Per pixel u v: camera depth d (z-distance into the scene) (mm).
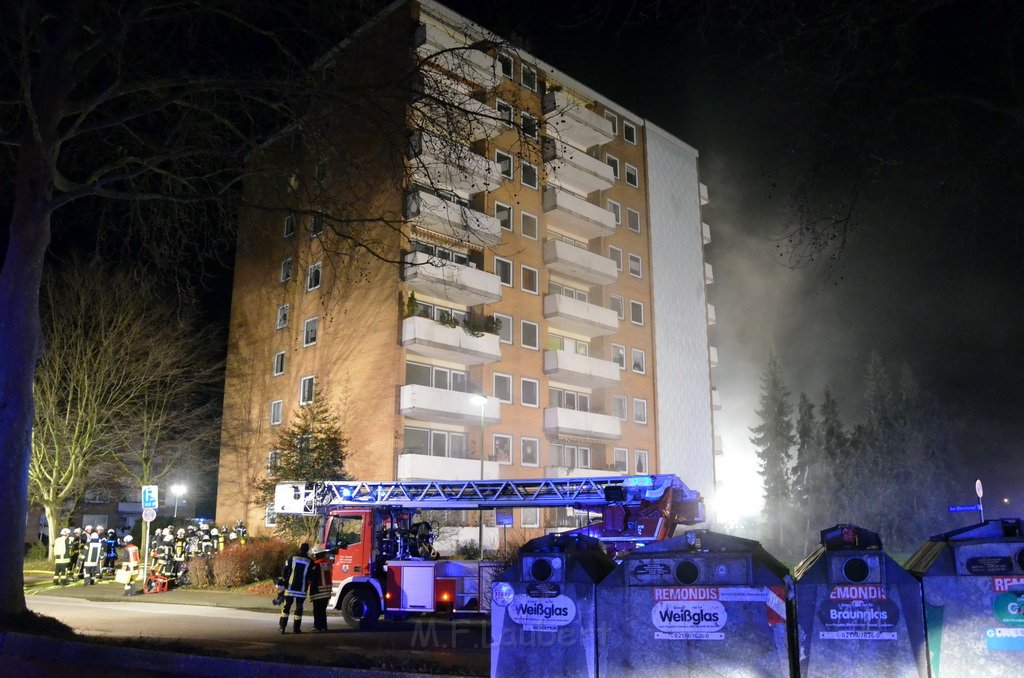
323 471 30312
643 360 46594
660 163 51281
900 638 5109
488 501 17297
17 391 13062
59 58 13750
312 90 13172
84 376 33500
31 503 39375
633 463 44156
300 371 38375
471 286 35969
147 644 10625
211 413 42594
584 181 44438
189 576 25984
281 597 15617
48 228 13766
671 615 5531
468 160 14430
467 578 15414
